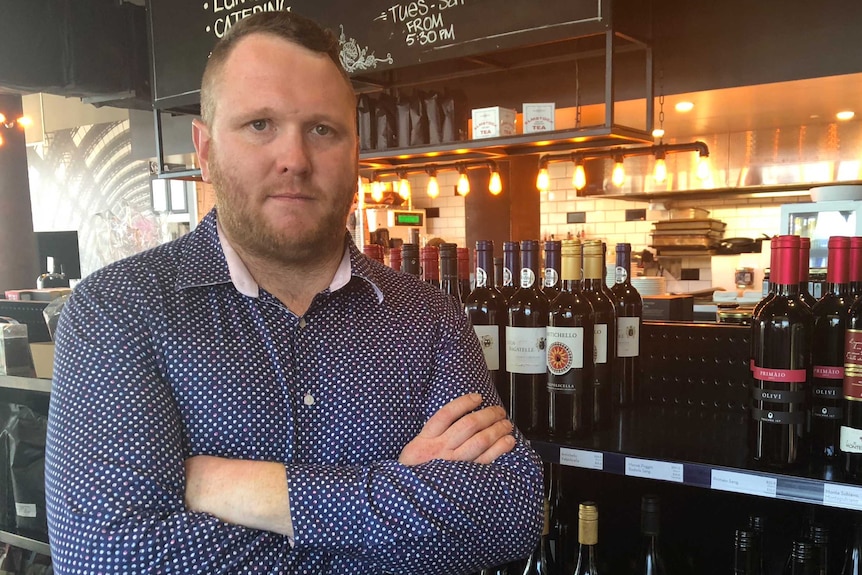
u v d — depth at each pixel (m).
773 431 1.20
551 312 1.45
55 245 6.13
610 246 6.57
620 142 2.93
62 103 7.63
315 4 2.97
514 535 1.03
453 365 1.16
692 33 3.49
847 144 5.07
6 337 2.06
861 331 1.10
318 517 0.93
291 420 1.01
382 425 1.08
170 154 4.99
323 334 1.08
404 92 3.57
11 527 2.06
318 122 1.02
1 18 3.58
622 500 1.73
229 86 1.00
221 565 0.89
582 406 1.45
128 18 4.02
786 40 3.27
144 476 0.88
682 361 1.78
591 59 3.68
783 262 1.22
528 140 2.62
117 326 0.96
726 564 1.62
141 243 4.93
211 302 1.03
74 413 0.91
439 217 7.99
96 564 0.85
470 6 2.62
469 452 1.07
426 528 0.96
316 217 1.03
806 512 1.49
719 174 5.64
